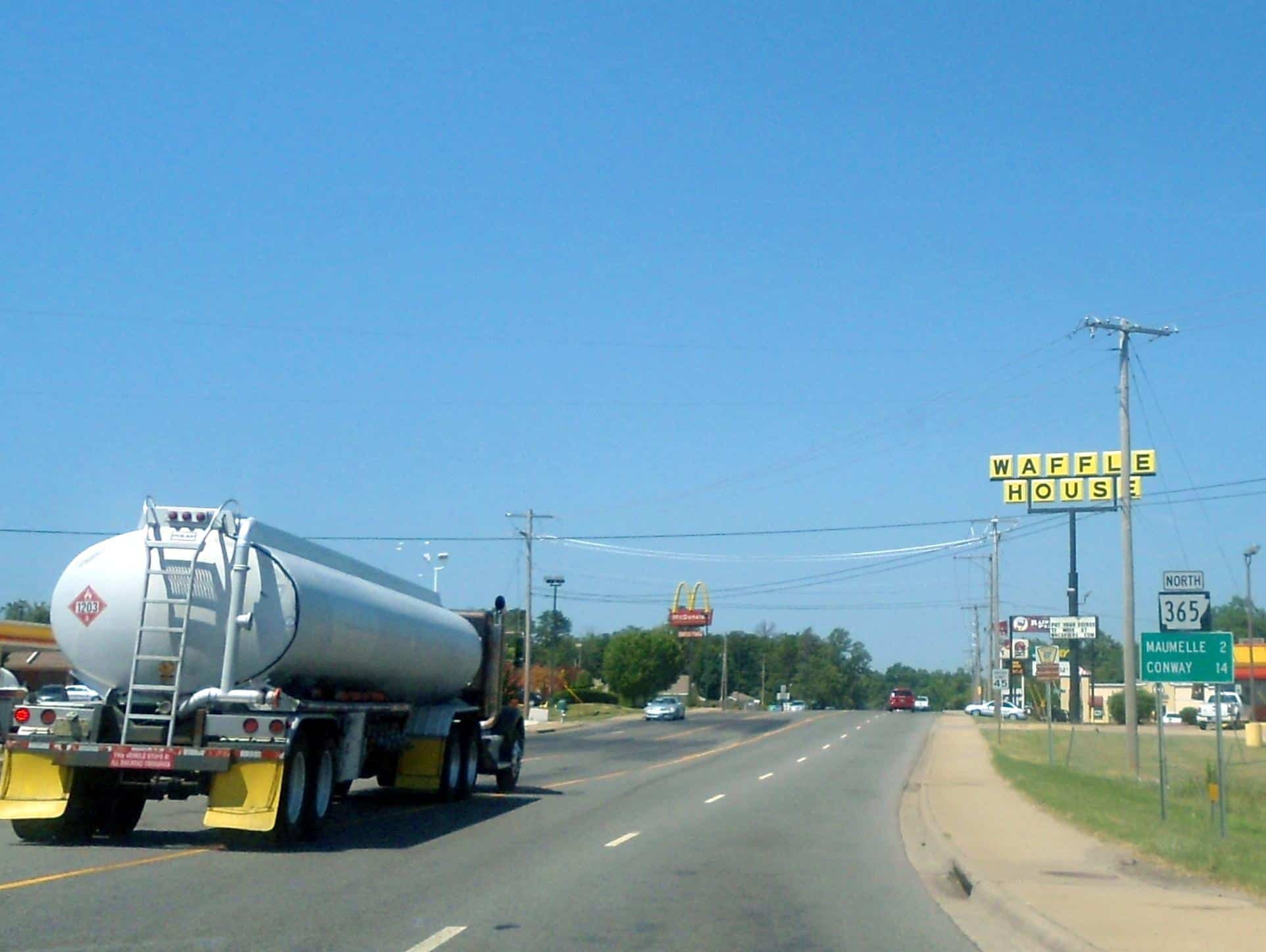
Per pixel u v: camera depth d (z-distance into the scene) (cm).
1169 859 1456
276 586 1557
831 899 1302
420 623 2059
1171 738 5675
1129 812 2108
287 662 1573
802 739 5422
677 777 3133
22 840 1559
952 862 1562
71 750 1477
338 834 1698
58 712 1502
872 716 8762
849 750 4575
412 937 1024
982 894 1284
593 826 1909
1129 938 1023
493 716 2555
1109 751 4659
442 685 2280
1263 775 3569
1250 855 1460
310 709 1598
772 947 1040
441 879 1329
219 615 1532
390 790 2462
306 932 1028
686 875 1423
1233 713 6769
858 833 1964
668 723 7238
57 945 962
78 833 1565
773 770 3484
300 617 1569
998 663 7562
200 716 1504
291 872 1346
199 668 1531
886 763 3828
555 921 1116
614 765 3631
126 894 1183
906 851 1748
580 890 1288
